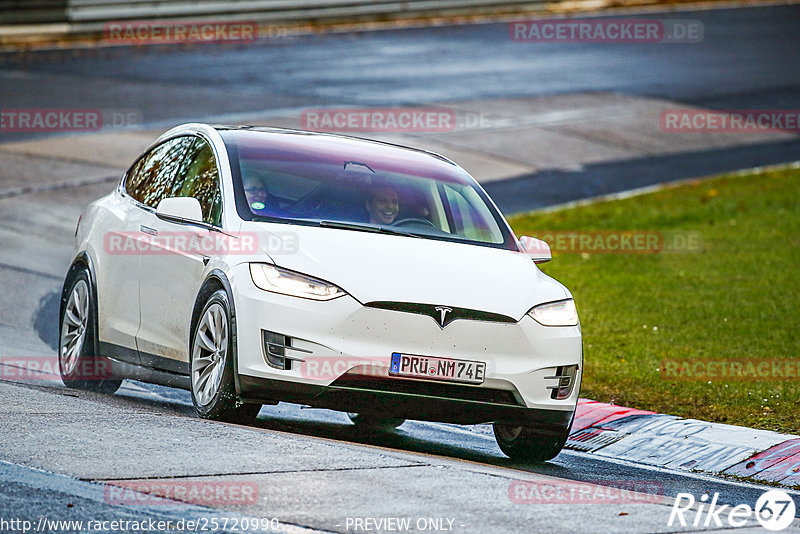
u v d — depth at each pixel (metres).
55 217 58.12
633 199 73.19
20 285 46.59
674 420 31.83
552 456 27.97
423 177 30.62
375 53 116.06
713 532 19.28
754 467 28.81
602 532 18.47
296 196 28.39
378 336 25.20
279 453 22.14
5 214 57.62
